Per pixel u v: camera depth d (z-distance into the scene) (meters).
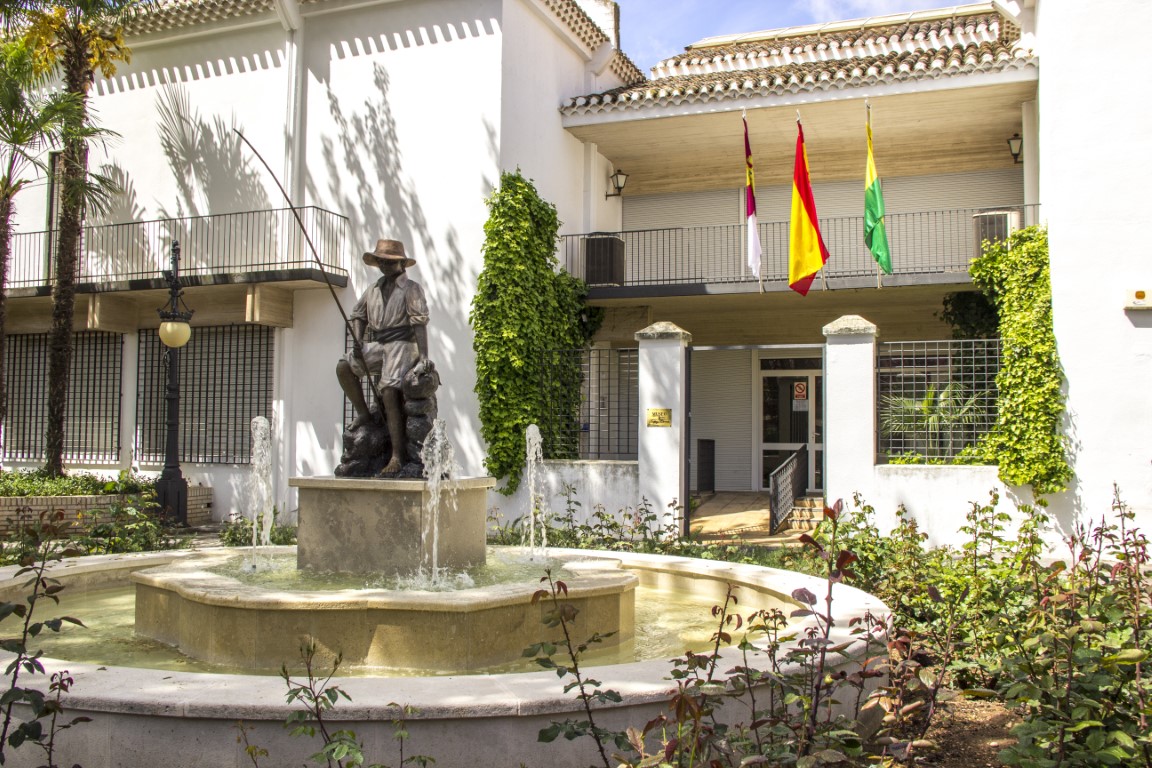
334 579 6.45
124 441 18.08
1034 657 4.39
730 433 20.59
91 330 18.34
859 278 16.11
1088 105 13.36
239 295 17.02
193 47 17.86
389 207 16.23
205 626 5.62
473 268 15.66
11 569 7.54
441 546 6.65
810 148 18.73
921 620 6.79
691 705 3.05
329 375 16.52
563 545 11.63
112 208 18.17
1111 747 3.47
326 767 3.63
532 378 15.42
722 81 17.14
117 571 7.96
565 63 18.16
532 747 3.75
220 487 17.11
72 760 3.83
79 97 15.84
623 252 18.23
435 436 6.82
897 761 3.40
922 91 15.59
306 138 16.91
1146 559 5.14
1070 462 12.88
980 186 18.73
